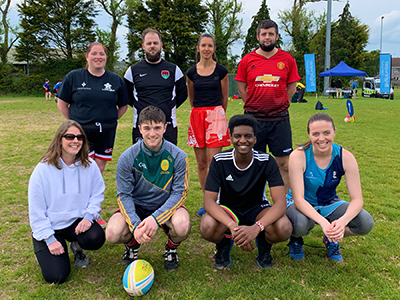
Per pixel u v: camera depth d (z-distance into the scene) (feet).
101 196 10.26
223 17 135.23
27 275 9.43
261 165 9.52
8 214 13.87
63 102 12.98
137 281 8.33
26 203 15.08
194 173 20.36
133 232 9.02
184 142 29.60
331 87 97.50
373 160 22.91
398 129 36.47
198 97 13.82
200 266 9.97
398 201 15.10
